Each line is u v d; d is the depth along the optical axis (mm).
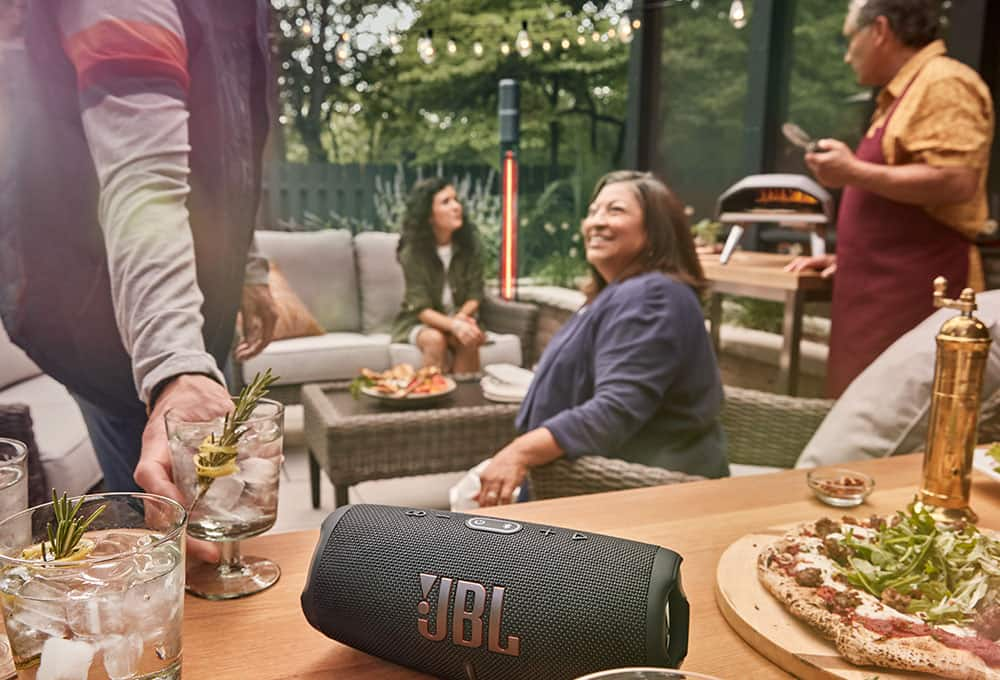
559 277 4816
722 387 1468
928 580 577
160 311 857
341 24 4379
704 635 575
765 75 3846
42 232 1096
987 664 480
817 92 3727
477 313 3582
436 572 492
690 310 1358
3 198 1076
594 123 5117
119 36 902
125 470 1295
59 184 1073
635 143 4859
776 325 3471
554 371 1466
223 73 1129
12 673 488
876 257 2156
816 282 2506
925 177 1953
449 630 482
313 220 4375
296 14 4227
